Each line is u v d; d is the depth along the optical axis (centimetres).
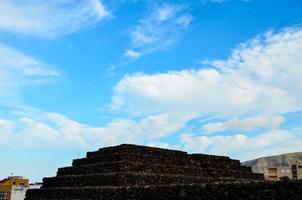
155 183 3716
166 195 2819
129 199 3170
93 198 3575
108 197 3409
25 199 4597
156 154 4166
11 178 8050
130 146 4044
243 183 2305
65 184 4222
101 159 4191
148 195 2984
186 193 2656
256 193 2214
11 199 7112
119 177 3556
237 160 4959
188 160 4441
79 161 4519
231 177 4612
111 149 4188
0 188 7125
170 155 4291
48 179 4516
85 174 4147
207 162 4553
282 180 2130
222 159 4781
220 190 2420
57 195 4094
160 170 4022
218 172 4522
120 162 3812
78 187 3894
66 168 4506
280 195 2100
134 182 3612
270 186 2158
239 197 2300
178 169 4188
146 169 3919
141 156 4025
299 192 2023
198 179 4081
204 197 2516
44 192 4328
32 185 7494
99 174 3819
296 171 9206
